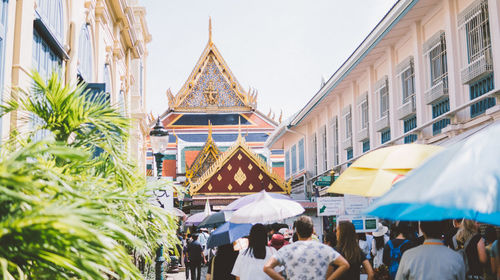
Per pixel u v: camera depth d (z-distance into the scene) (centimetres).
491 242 624
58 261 325
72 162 516
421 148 695
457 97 1292
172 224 710
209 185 2914
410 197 313
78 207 365
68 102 564
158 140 1293
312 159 2839
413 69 1582
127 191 586
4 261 304
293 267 542
